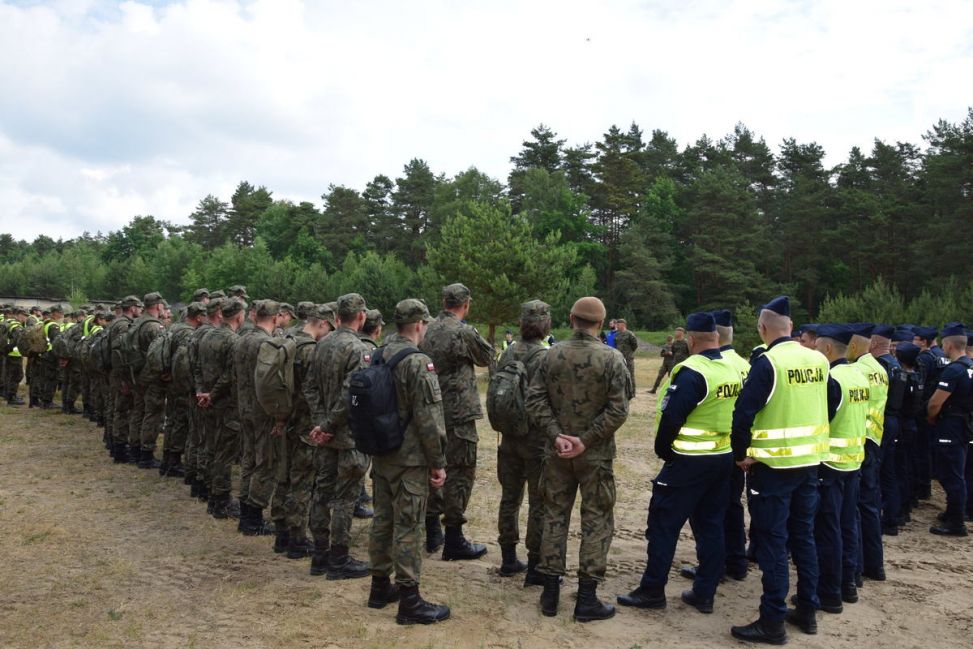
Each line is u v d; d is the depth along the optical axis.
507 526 5.50
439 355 5.71
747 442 4.39
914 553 6.56
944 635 4.60
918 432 8.58
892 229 62.16
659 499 4.91
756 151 82.69
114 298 101.69
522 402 5.21
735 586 5.48
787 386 4.50
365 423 4.36
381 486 4.63
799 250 70.94
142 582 5.14
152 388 9.06
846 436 5.03
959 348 7.22
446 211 85.56
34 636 4.20
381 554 4.63
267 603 4.72
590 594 4.58
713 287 71.94
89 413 12.92
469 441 5.80
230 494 7.05
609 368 4.42
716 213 69.81
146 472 8.91
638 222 77.31
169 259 98.50
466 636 4.25
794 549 4.67
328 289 69.06
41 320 14.50
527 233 26.42
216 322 7.34
